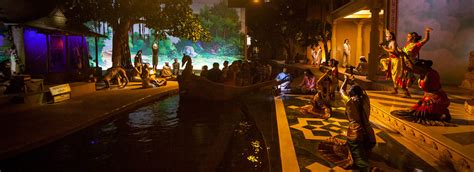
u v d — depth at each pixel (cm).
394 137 707
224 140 800
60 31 1670
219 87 1414
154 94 1465
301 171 527
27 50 1628
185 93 1457
